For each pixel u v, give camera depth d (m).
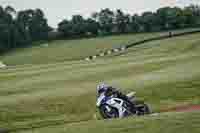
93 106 65.50
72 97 70.94
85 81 96.00
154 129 32.88
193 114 36.41
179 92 67.19
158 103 62.75
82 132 36.25
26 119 60.62
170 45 183.62
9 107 66.56
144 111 47.97
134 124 35.69
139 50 193.12
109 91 47.75
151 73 92.75
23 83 102.88
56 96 72.75
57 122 58.31
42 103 68.12
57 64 181.25
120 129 34.62
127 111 46.75
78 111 63.78
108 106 47.00
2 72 152.62
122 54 190.12
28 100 71.31
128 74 99.69
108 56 192.25
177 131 31.66
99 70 114.06
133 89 72.81
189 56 125.88
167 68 100.12
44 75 122.31
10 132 54.97
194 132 30.95
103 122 38.97
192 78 75.81
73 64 163.88
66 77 107.69
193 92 66.88
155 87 71.56
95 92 73.81
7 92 86.81
